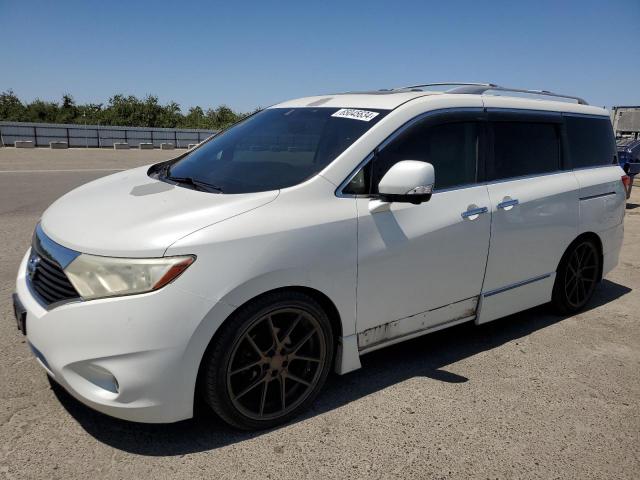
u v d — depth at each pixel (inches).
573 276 170.1
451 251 126.3
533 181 148.9
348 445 102.0
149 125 2573.8
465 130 134.0
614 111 650.2
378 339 119.7
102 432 101.7
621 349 151.3
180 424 105.7
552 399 122.6
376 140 115.7
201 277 90.0
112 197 113.0
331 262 105.0
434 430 108.3
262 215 98.8
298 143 123.1
